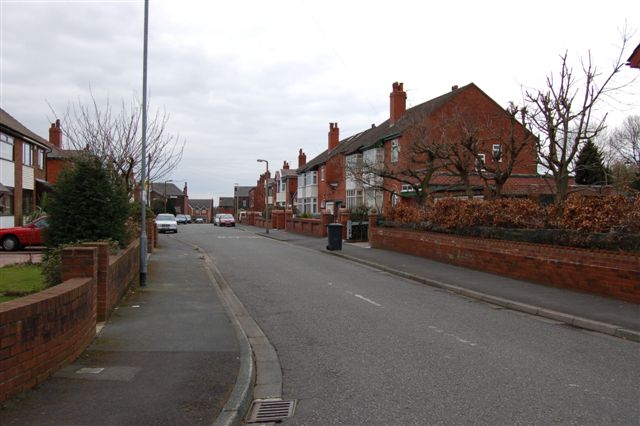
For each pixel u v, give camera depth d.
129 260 12.43
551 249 12.77
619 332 8.38
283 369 6.62
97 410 4.78
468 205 17.28
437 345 7.67
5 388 4.76
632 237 10.79
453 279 14.20
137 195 27.44
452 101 32.97
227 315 9.46
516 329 8.82
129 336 7.74
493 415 4.96
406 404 5.29
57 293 5.89
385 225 24.19
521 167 32.00
